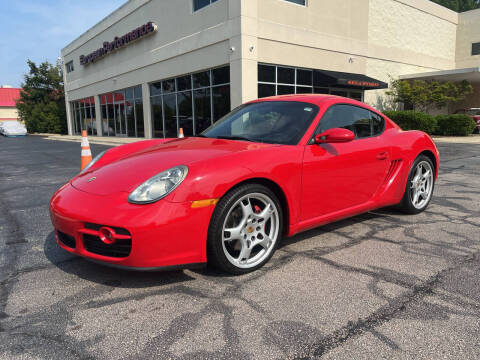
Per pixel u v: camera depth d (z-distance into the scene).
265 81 13.16
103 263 2.14
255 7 12.33
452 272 2.41
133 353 1.60
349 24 16.03
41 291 2.20
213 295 2.12
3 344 1.68
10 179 6.66
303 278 2.33
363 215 3.81
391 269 2.46
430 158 3.95
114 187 2.26
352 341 1.67
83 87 26.39
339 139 2.62
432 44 22.09
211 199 2.14
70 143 18.27
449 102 24.22
